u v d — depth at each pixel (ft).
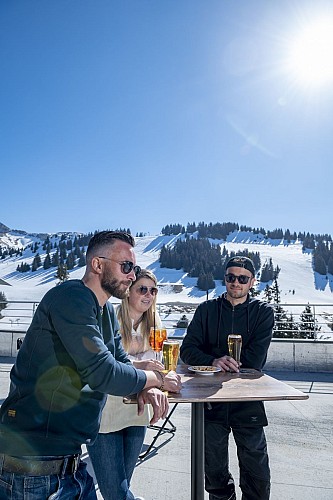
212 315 7.92
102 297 4.91
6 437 4.14
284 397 4.88
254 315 7.70
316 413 14.66
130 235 5.00
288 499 8.34
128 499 6.16
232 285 7.63
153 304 7.51
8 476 4.06
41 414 4.11
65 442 4.15
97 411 4.45
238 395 4.91
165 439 11.96
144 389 4.65
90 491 4.59
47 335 4.19
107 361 4.15
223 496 7.08
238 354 6.85
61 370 4.15
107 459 6.18
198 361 7.37
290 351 22.79
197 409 5.46
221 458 7.11
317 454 10.77
